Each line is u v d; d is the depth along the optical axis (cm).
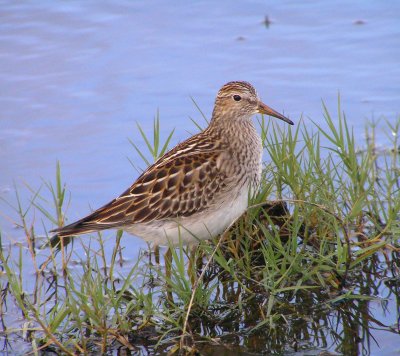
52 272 1370
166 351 1152
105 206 1273
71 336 1185
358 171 1446
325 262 1295
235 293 1280
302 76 1923
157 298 1284
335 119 1755
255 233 1341
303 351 1137
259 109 1369
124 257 1412
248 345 1158
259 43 2072
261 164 1357
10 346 1182
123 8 2227
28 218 1518
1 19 2170
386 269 1320
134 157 1673
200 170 1278
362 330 1182
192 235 1271
